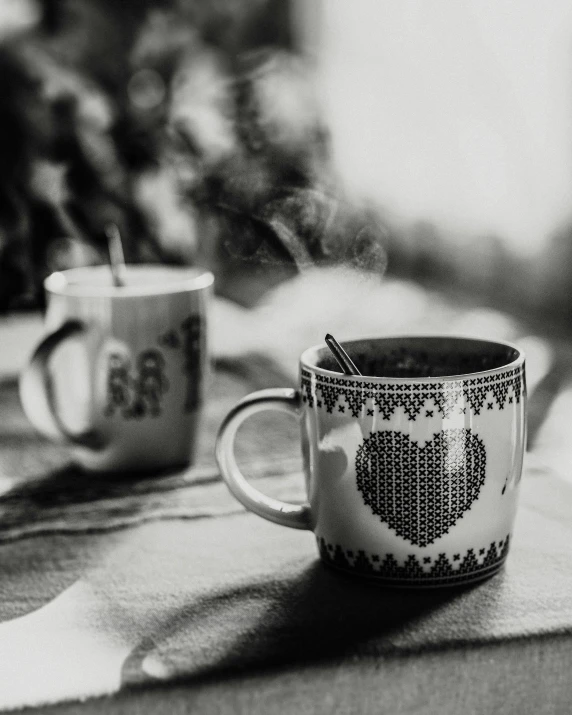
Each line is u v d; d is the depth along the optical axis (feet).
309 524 2.01
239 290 4.78
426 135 8.60
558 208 7.00
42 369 2.32
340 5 8.95
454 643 1.78
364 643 1.78
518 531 2.10
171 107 5.50
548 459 3.85
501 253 7.74
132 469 2.41
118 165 4.54
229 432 2.01
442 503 1.89
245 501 2.02
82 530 2.16
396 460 1.89
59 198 4.23
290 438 2.59
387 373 2.13
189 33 6.62
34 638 1.84
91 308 2.34
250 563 2.03
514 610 1.86
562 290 6.98
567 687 1.81
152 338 2.36
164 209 4.52
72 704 1.71
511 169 7.53
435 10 8.25
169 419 2.40
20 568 2.04
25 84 4.57
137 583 1.98
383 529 1.91
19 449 2.59
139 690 1.72
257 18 8.51
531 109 7.21
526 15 7.13
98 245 4.21
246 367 3.04
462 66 8.05
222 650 1.78
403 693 1.77
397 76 8.70
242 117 5.81
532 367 5.61
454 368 2.11
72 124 4.52
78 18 5.94
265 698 1.75
